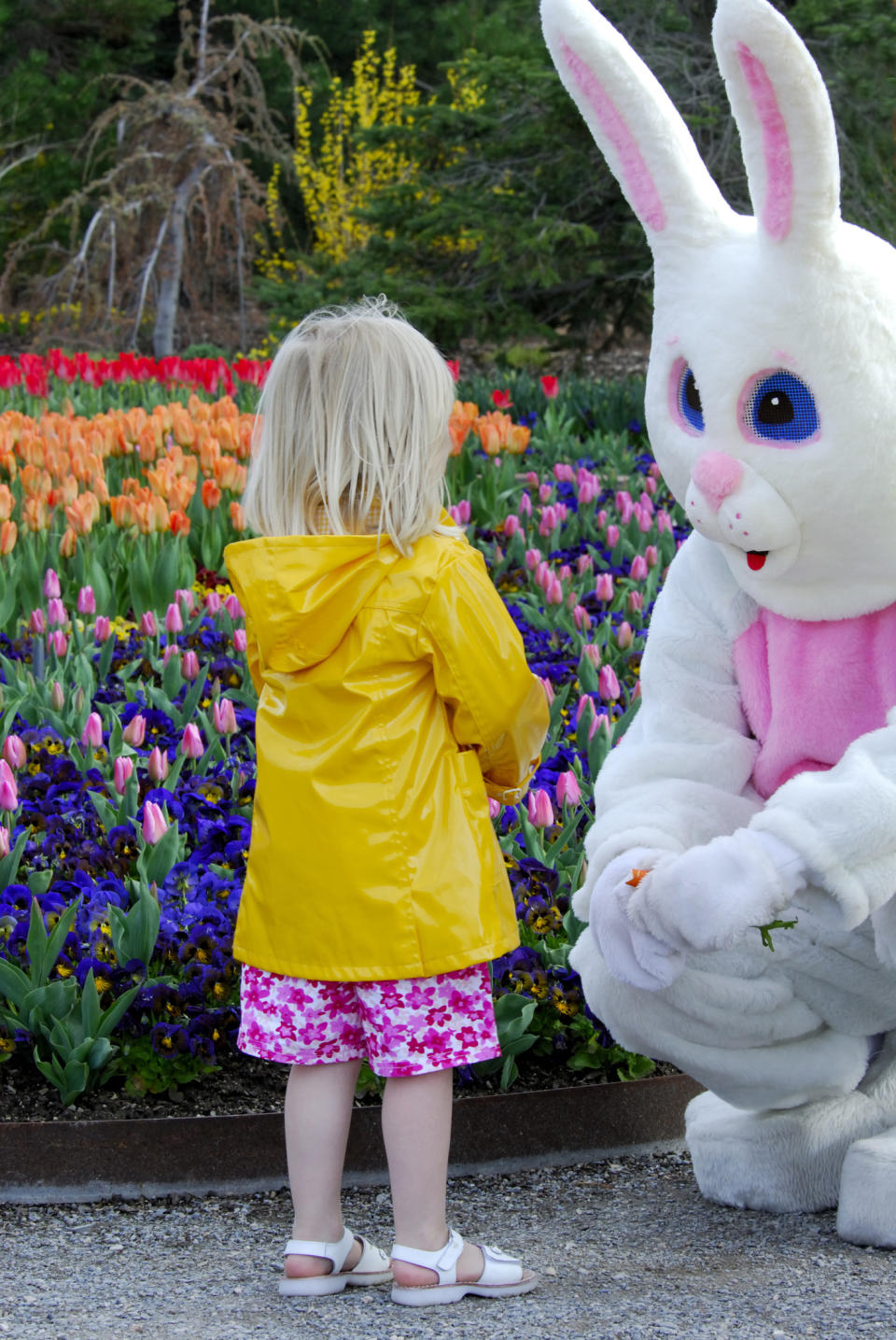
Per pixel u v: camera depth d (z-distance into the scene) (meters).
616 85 2.51
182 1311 2.31
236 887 3.47
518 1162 3.01
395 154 17.81
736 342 2.40
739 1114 2.79
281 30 17.98
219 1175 2.92
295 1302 2.36
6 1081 3.13
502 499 7.18
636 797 2.55
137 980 3.18
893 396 2.34
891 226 14.86
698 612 2.68
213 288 20.44
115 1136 2.89
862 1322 2.16
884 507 2.37
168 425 7.28
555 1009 3.20
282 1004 2.51
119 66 21.22
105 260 17.36
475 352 17.22
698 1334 2.13
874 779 2.29
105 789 3.87
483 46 18.38
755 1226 2.65
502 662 2.47
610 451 8.76
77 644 4.95
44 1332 2.19
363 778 2.46
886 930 2.46
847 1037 2.66
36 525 5.78
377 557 2.46
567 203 15.38
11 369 9.68
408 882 2.43
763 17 2.19
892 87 14.20
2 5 19.28
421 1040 2.43
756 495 2.39
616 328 16.84
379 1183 2.96
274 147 18.36
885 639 2.51
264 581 2.47
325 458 2.47
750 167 2.33
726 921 2.25
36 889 3.38
